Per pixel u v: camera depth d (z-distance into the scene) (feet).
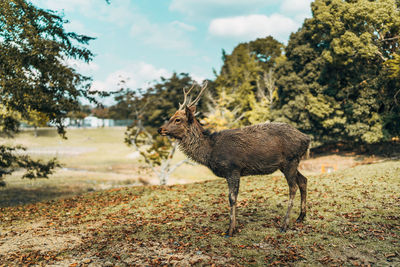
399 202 22.91
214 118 92.38
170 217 23.27
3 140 82.84
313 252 15.42
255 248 16.26
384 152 83.87
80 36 37.96
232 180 17.95
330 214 21.16
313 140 97.66
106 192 39.04
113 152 150.41
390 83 74.02
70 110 42.09
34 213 29.91
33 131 223.71
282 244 16.57
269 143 17.75
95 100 43.11
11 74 34.35
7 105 38.14
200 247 16.74
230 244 16.89
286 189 30.42
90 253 16.88
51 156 134.51
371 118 79.00
